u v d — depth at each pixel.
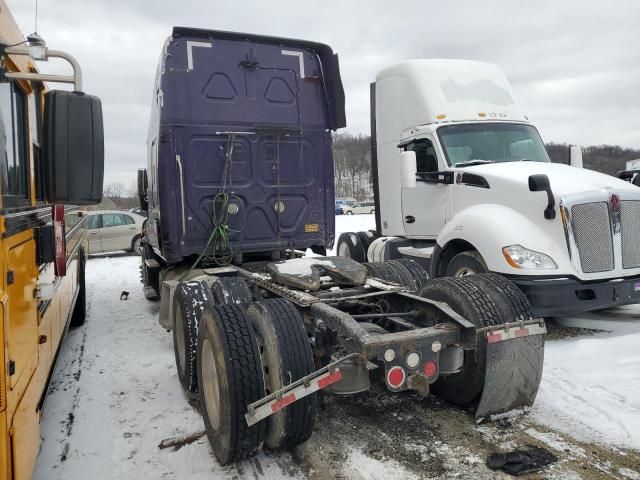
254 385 3.21
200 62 5.75
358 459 3.41
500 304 3.78
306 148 6.24
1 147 2.42
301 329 3.43
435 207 7.61
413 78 8.20
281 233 6.14
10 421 2.25
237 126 5.87
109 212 17.55
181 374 4.74
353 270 4.58
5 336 2.19
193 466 3.43
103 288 11.02
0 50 2.58
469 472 3.21
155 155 6.27
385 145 8.93
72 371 5.45
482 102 7.99
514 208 6.16
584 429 3.71
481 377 3.70
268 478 3.24
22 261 2.71
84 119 2.75
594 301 5.63
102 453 3.64
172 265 6.60
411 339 3.32
